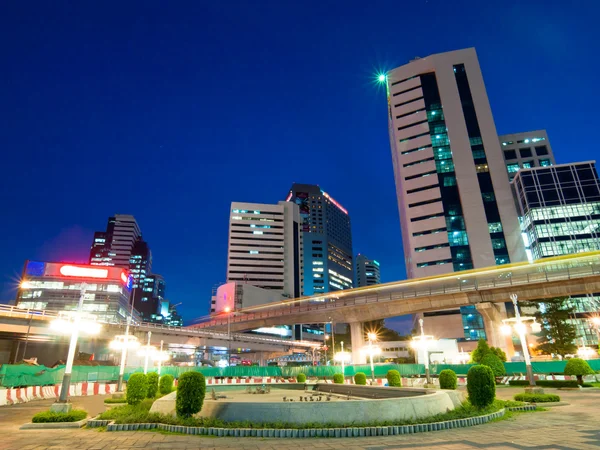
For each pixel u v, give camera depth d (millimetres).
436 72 118875
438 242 103562
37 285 104625
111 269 109688
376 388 21234
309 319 78125
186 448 10539
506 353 60562
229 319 86500
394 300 66375
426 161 111875
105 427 14352
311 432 12070
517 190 105188
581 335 81938
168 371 46750
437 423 13141
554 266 78188
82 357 59719
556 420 14867
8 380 28141
